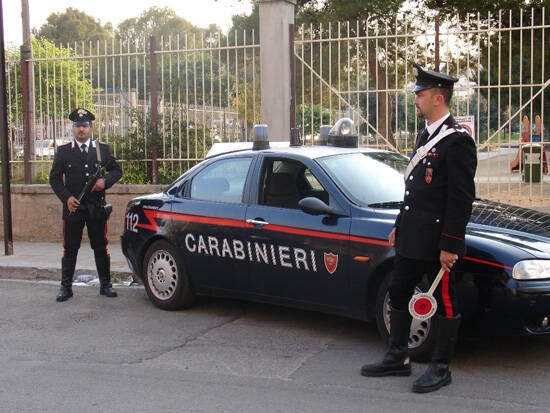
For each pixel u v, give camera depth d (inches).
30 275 338.0
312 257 208.7
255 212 226.4
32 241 427.5
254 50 394.9
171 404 161.2
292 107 388.8
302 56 385.7
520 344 204.5
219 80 400.2
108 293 285.4
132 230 265.6
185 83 406.9
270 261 220.7
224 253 234.1
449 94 165.5
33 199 425.1
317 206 203.2
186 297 251.4
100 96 423.8
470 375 178.1
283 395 165.9
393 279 174.1
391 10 561.6
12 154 444.8
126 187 400.5
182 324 238.4
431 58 379.6
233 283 234.4
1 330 234.7
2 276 342.0
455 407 155.9
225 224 233.1
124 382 177.9
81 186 275.9
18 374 185.8
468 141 159.6
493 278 175.2
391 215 197.2
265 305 264.5
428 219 163.6
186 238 245.6
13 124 447.2
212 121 402.9
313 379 177.8
